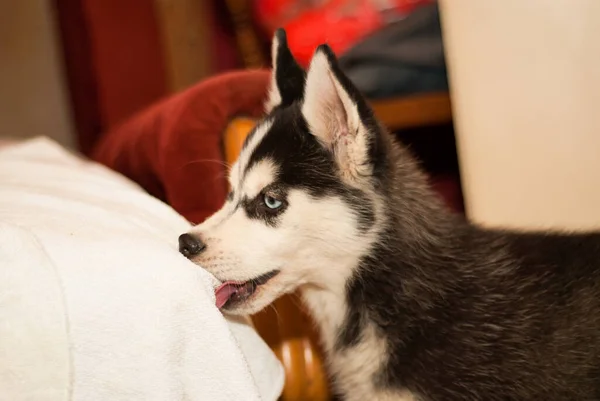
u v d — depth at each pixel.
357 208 0.64
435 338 0.63
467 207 0.78
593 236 0.66
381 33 1.02
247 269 0.62
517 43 0.73
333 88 0.63
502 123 0.74
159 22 1.42
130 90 1.41
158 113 0.80
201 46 1.46
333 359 0.68
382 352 0.64
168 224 0.63
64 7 1.40
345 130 0.63
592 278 0.63
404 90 0.99
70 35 1.40
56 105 1.57
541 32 0.72
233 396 0.54
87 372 0.51
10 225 0.52
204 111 0.73
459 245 0.66
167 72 1.44
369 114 0.63
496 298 0.63
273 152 0.64
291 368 0.70
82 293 0.51
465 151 0.77
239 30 1.33
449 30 0.75
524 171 0.75
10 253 0.51
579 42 0.71
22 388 0.50
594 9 0.71
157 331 0.52
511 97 0.74
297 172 0.63
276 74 0.70
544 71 0.73
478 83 0.75
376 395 0.64
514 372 0.61
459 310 0.63
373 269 0.64
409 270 0.64
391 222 0.64
